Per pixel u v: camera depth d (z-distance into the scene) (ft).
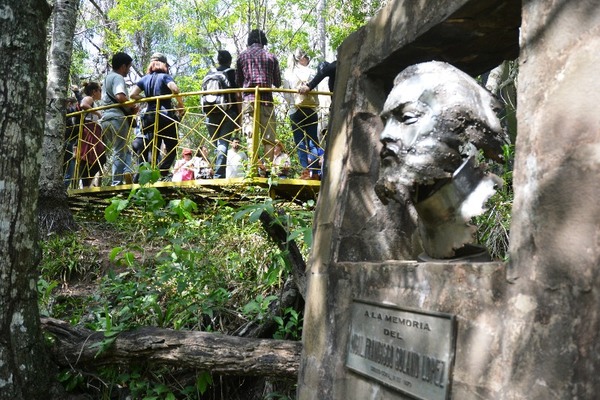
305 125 21.93
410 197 7.70
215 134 22.57
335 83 10.98
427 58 9.47
